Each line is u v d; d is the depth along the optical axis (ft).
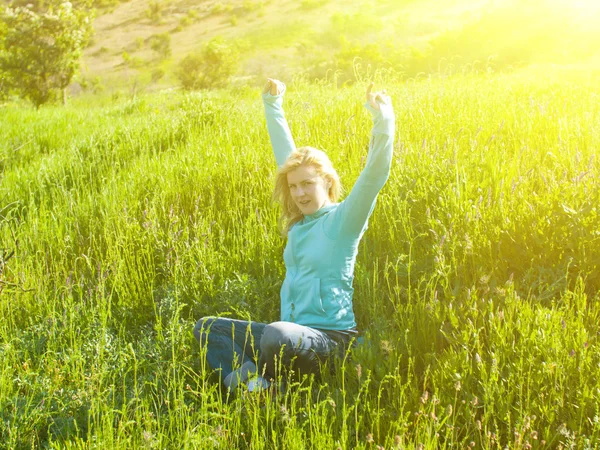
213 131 26.04
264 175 18.42
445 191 14.02
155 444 8.77
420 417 8.83
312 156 11.12
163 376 11.02
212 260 14.26
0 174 22.41
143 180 20.06
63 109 54.70
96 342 11.83
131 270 14.42
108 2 339.77
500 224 12.96
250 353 11.32
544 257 12.21
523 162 15.74
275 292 13.29
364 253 13.69
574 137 16.69
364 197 10.45
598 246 11.79
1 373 11.05
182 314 13.39
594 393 8.74
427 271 12.66
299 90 31.63
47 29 72.02
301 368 10.43
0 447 9.44
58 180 21.89
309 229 11.11
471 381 9.43
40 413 10.00
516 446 8.04
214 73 93.81
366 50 95.61
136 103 45.65
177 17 302.25
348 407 9.45
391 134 10.33
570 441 7.99
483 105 23.77
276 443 8.84
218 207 17.74
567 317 10.37
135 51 252.42
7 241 16.74
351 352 10.53
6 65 71.41
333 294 10.89
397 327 11.85
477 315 10.51
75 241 16.96
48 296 14.12
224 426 9.23
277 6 280.31
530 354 9.26
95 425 9.84
